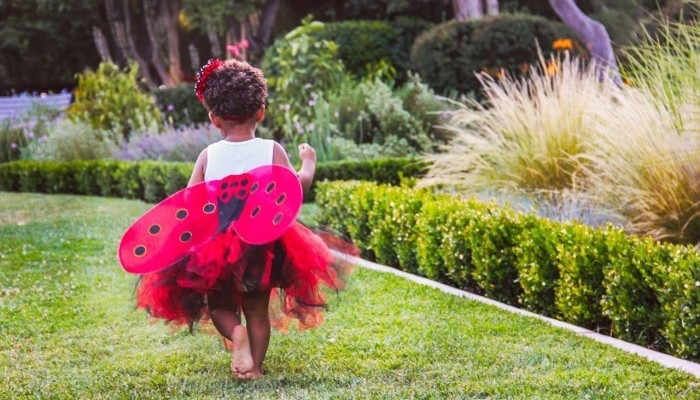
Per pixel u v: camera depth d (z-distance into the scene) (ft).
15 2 92.27
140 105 54.19
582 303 17.63
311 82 46.68
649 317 16.15
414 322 17.52
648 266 16.24
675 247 16.74
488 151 26.43
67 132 51.01
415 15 73.56
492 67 48.44
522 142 25.85
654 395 12.90
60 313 19.29
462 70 48.83
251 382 13.78
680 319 15.40
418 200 23.88
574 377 13.78
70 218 36.40
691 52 21.47
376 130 41.50
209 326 15.34
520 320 17.60
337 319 17.93
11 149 57.11
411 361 14.89
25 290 21.85
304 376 14.12
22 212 39.42
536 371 14.21
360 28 57.93
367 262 24.91
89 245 28.96
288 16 85.35
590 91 26.55
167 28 86.58
